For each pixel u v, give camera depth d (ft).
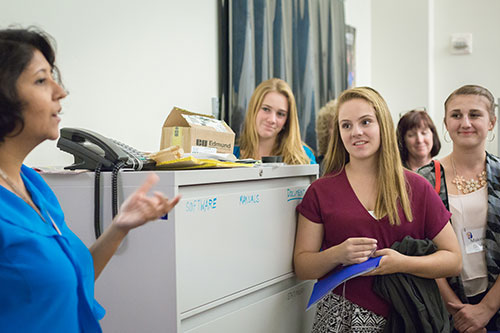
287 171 4.84
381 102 4.75
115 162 3.80
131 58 6.82
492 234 5.39
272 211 4.65
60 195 3.95
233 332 4.20
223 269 4.05
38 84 2.47
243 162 4.57
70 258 2.57
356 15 14.06
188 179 3.64
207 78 8.25
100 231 3.78
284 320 4.89
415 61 14.52
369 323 4.40
